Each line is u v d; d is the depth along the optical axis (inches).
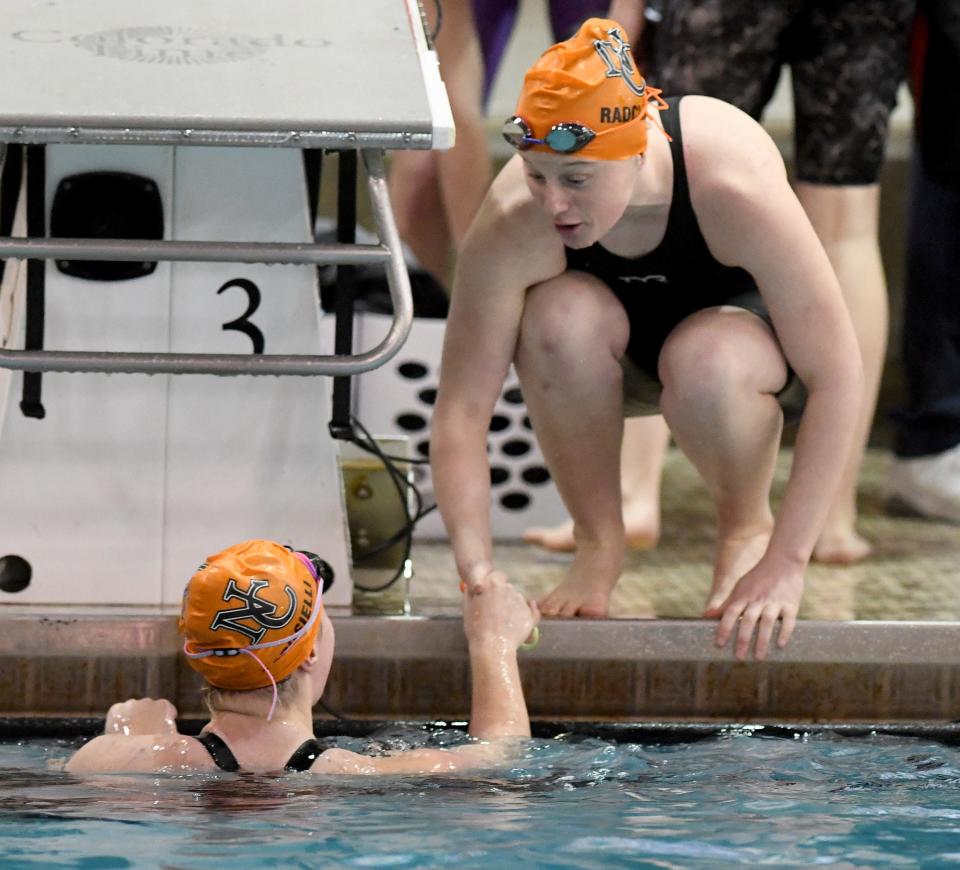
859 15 566.3
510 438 619.5
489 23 748.6
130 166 454.3
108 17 469.1
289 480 466.3
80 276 455.8
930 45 610.9
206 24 467.8
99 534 463.8
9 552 461.4
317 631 400.2
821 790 382.3
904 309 698.2
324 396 464.1
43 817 346.3
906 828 346.6
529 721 450.0
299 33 464.4
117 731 412.8
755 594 454.3
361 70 439.5
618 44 402.3
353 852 323.3
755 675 468.4
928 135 624.1
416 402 618.8
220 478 465.1
